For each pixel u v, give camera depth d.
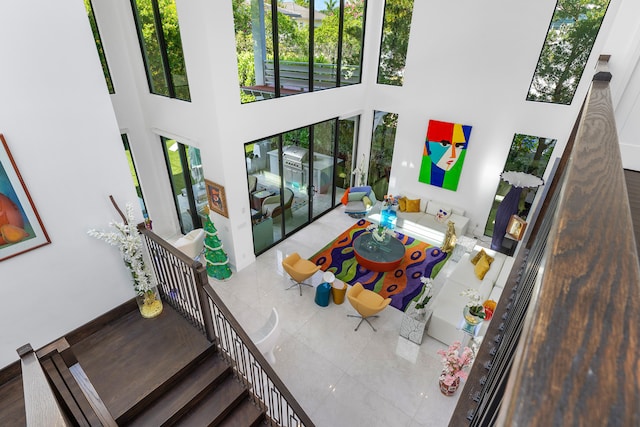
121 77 6.66
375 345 5.82
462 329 5.49
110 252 4.33
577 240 0.60
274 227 8.25
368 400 4.97
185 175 7.87
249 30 6.02
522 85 7.22
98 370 3.93
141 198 7.89
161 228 8.44
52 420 1.52
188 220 8.63
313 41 7.39
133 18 6.23
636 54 3.07
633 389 0.34
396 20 8.34
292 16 6.72
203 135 6.32
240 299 6.70
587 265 0.54
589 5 6.24
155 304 4.67
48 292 3.93
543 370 0.38
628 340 0.41
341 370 5.38
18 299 3.74
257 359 3.49
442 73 8.06
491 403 1.11
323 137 8.74
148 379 3.83
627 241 0.60
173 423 3.69
